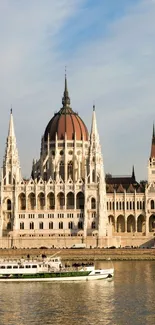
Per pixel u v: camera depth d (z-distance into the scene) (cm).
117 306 14075
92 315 13188
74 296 15375
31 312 13525
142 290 16100
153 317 12962
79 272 17975
